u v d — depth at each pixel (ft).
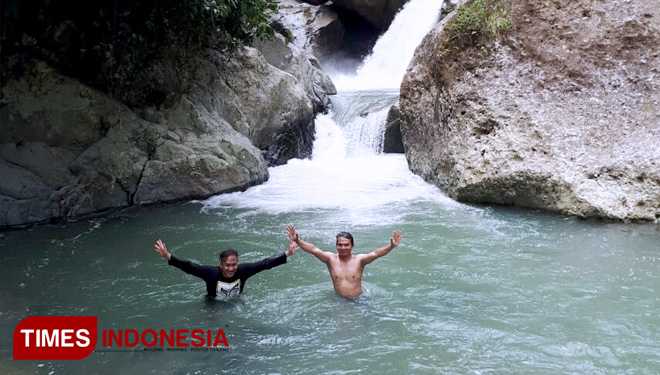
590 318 18.88
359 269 20.40
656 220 28.94
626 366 15.90
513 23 36.42
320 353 16.84
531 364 16.07
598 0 35.55
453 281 22.11
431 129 38.81
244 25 41.16
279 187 38.09
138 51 33.65
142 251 26.05
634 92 33.12
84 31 34.12
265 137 43.55
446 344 17.28
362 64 73.20
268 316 19.24
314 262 24.45
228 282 19.62
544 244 26.21
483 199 33.17
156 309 19.99
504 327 18.30
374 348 17.06
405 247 26.02
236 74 41.88
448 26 38.19
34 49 32.78
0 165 30.58
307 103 47.29
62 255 25.59
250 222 30.42
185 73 38.19
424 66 40.47
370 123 48.37
